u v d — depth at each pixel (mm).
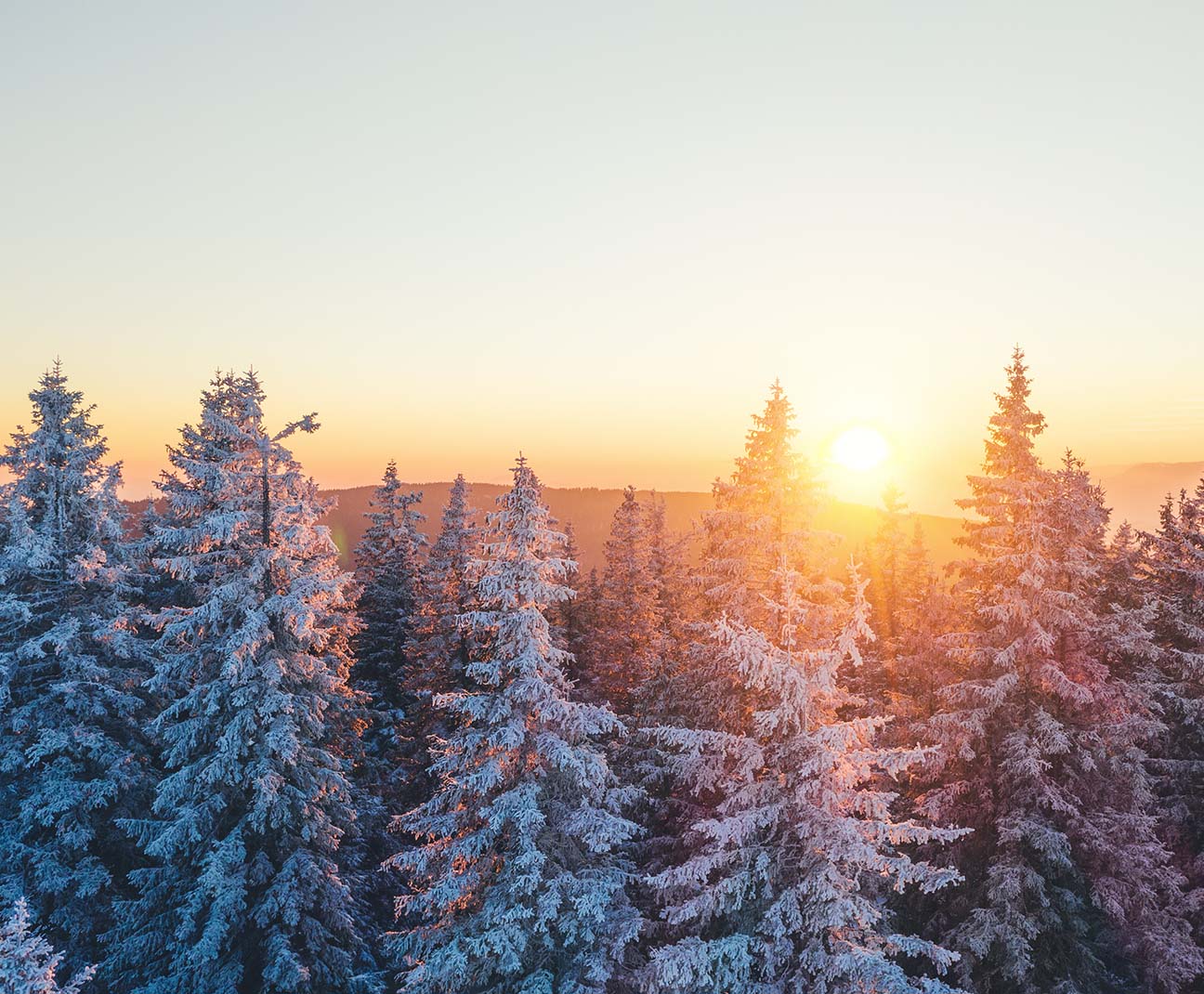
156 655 20875
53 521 20250
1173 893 16469
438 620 30500
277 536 18062
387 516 37094
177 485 27281
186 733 16703
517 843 14469
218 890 15656
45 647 19969
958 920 17219
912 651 25234
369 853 25781
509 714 14625
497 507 15195
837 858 12531
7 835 18172
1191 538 23156
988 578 18516
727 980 12008
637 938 15766
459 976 14000
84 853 18750
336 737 21891
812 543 18797
